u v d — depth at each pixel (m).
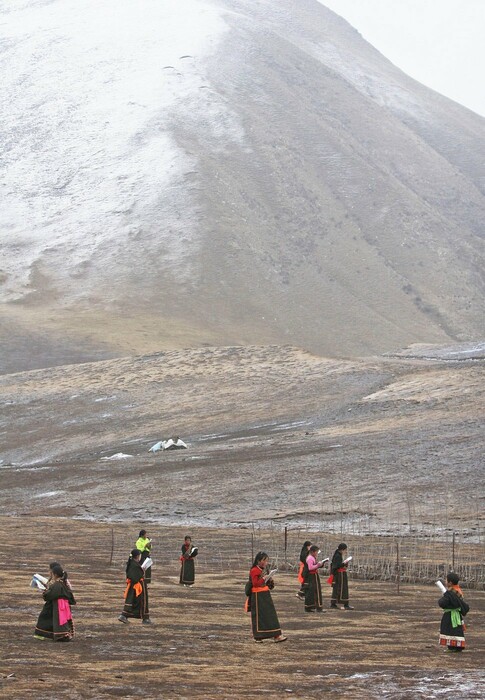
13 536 43.34
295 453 64.12
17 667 15.24
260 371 101.62
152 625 21.05
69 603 18.31
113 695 13.31
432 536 41.84
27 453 83.50
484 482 51.25
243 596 27.31
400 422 70.44
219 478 59.41
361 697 13.49
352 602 26.20
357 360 107.50
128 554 37.50
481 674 15.29
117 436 84.69
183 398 94.25
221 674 15.23
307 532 44.22
